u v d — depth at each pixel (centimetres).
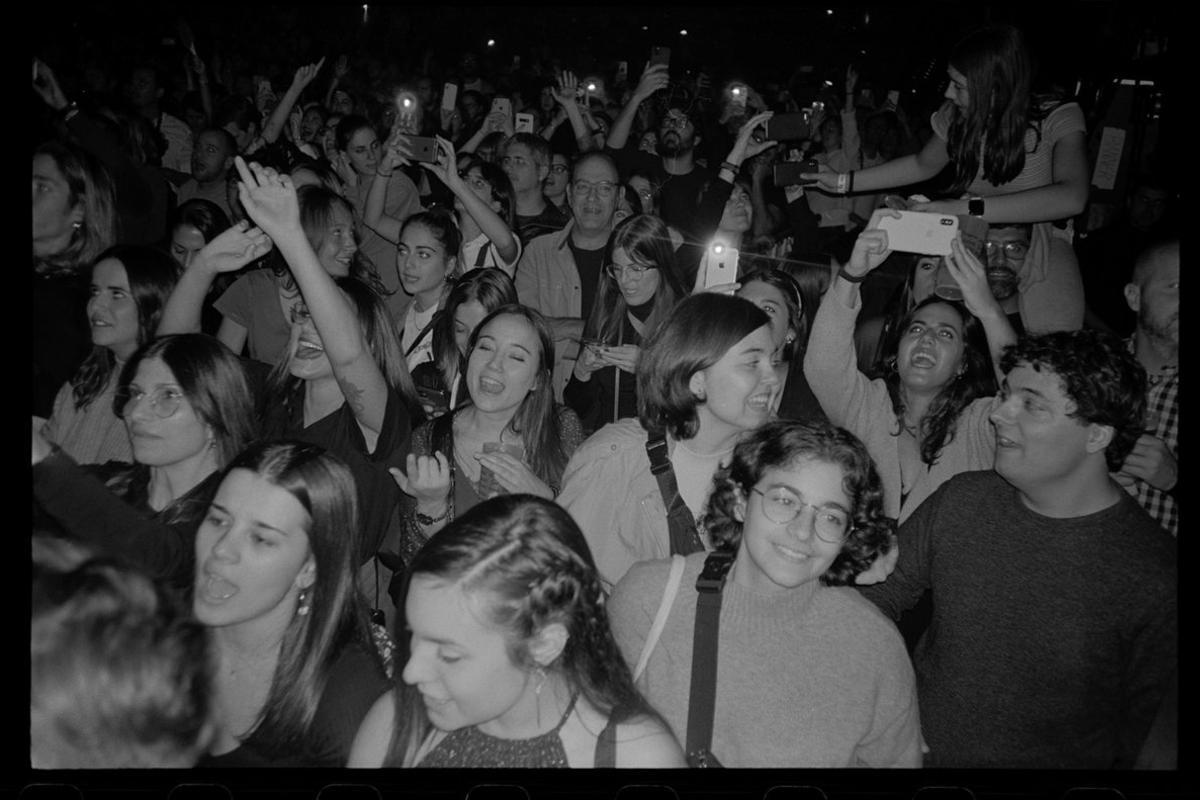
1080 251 293
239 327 292
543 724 154
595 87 382
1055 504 196
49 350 252
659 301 276
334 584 180
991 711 197
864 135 339
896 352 246
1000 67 264
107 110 341
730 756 172
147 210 315
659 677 175
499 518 155
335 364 226
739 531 180
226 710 183
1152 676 191
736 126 351
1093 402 188
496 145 390
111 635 191
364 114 388
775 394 222
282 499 177
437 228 297
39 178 262
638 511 216
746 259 309
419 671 153
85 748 189
